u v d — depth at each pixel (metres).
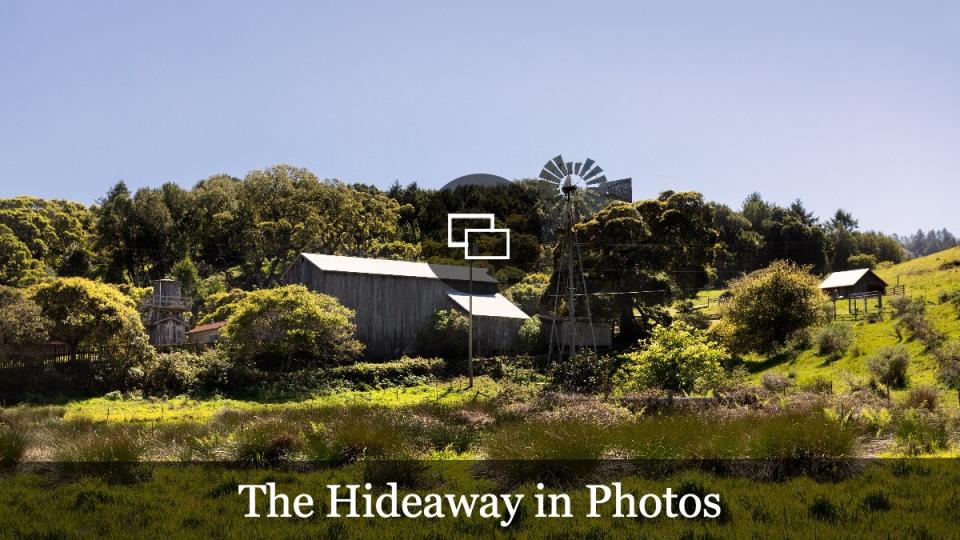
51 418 32.12
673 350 33.28
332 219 103.44
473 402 33.50
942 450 17.05
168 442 20.36
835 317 57.12
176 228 104.69
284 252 99.00
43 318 46.50
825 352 48.62
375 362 61.38
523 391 39.56
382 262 67.56
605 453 15.00
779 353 52.69
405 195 123.81
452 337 61.28
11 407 39.81
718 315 72.88
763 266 119.44
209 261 107.44
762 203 137.50
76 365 46.69
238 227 102.56
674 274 71.88
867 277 68.62
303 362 53.50
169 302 70.69
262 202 104.25
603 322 67.38
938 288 61.19
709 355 32.97
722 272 112.88
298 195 104.75
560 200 51.16
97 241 99.75
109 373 46.47
